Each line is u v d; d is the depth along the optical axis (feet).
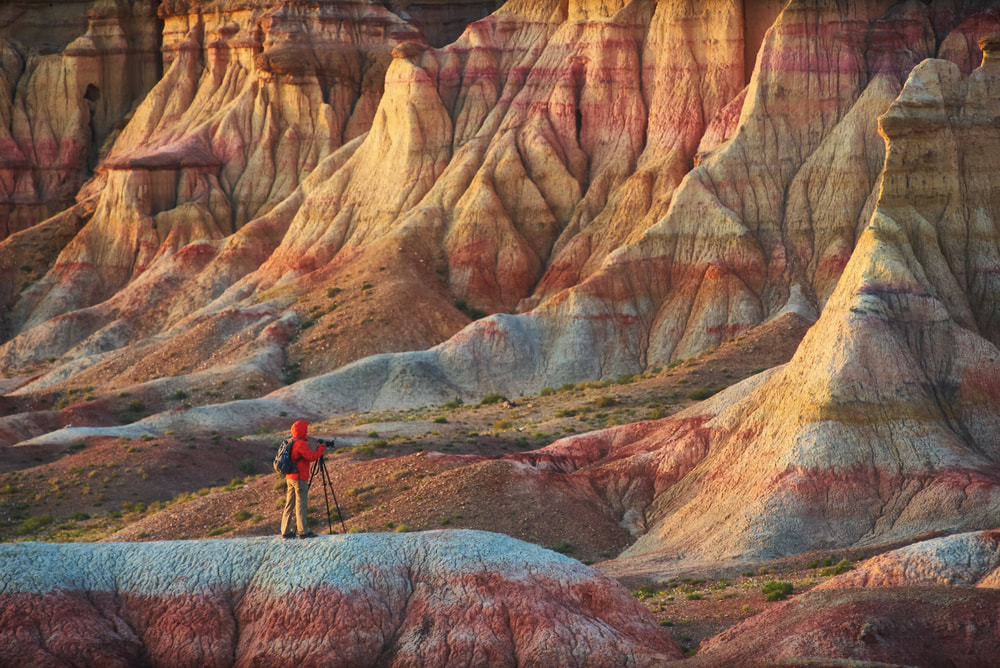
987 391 151.64
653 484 157.58
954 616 72.38
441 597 79.97
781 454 144.66
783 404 152.56
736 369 223.30
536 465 166.61
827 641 71.61
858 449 141.79
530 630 78.23
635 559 135.85
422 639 77.97
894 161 175.32
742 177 279.69
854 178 268.21
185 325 319.27
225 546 83.87
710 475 151.94
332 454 183.01
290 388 256.11
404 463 164.55
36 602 79.41
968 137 180.04
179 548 84.07
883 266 160.04
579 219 313.32
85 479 186.19
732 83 309.83
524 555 82.99
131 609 81.00
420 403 254.06
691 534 142.20
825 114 280.51
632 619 80.53
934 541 92.58
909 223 172.86
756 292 265.54
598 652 77.30
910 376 148.46
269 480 165.68
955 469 137.69
